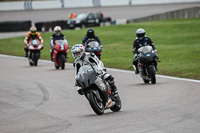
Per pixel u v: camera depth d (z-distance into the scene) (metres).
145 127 25.86
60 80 56.50
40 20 199.00
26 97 44.12
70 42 120.94
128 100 38.50
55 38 72.38
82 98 41.53
